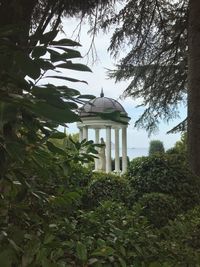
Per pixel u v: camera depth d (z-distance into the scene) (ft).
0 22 9.20
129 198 22.29
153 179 23.22
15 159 6.58
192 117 30.17
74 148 9.80
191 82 30.63
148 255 11.89
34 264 7.80
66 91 5.95
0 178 7.15
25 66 5.27
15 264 7.56
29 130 6.67
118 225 12.57
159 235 14.60
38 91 5.22
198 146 29.58
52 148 7.67
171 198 21.11
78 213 12.14
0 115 5.05
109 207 13.51
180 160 25.89
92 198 20.76
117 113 6.63
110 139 48.01
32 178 8.57
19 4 9.34
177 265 12.62
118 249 10.93
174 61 40.96
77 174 13.24
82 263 9.57
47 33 5.77
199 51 30.63
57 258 8.68
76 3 18.24
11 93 5.44
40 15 14.26
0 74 5.46
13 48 5.61
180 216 19.48
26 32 5.97
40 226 9.25
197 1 30.96
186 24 36.91
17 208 8.27
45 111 5.06
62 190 10.02
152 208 20.22
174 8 36.78
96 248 10.30
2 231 7.30
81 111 6.21
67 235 10.15
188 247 14.42
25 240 8.11
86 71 5.72
